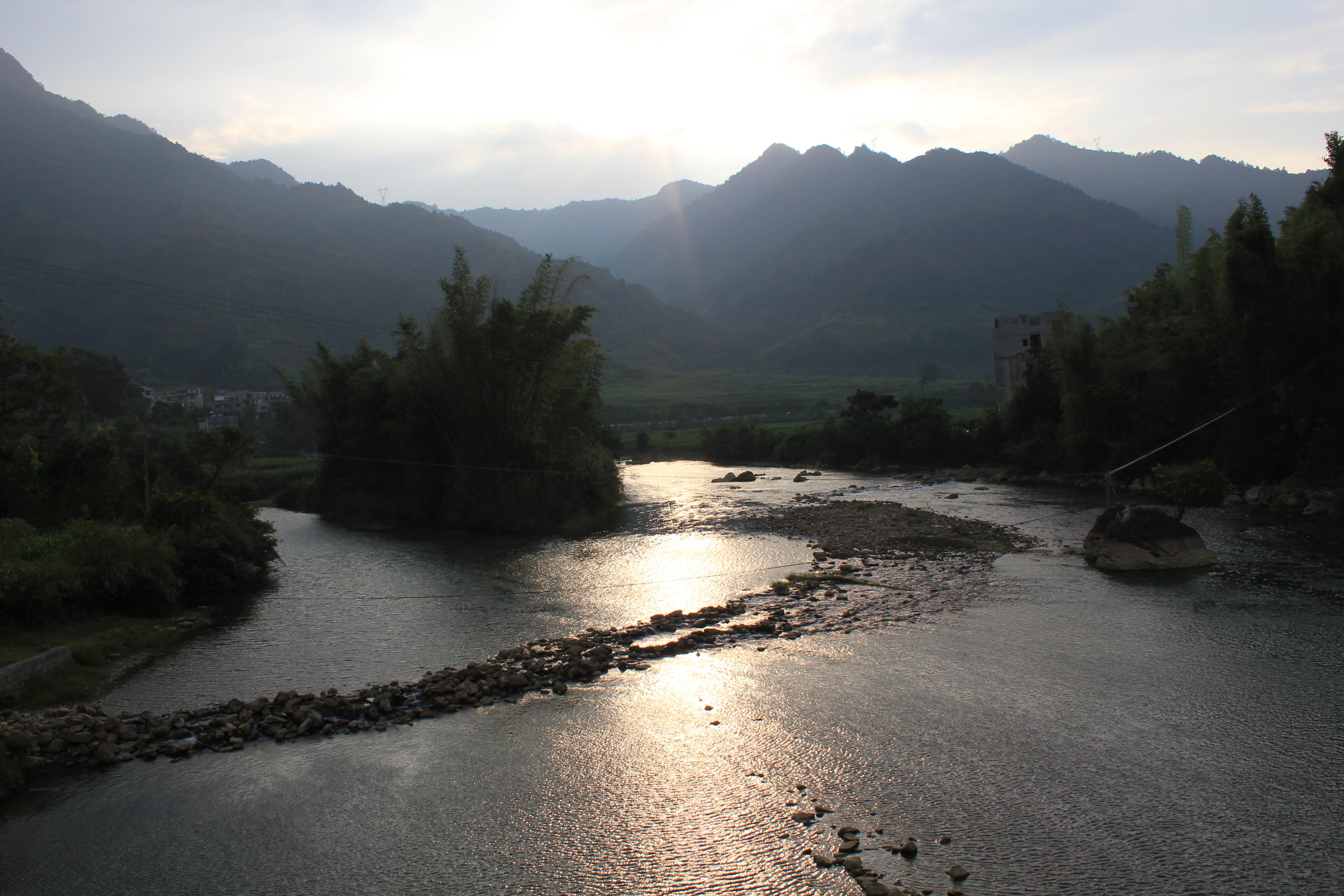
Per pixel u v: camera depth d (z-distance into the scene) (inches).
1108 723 644.1
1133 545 1198.9
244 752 623.5
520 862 470.3
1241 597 1010.1
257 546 1298.0
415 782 569.9
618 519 2006.6
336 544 1697.8
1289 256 1878.7
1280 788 533.0
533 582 1255.5
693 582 1220.5
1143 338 2559.1
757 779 562.9
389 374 2191.2
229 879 458.9
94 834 508.7
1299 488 1731.1
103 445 1577.3
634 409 7460.6
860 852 467.2
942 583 1153.4
